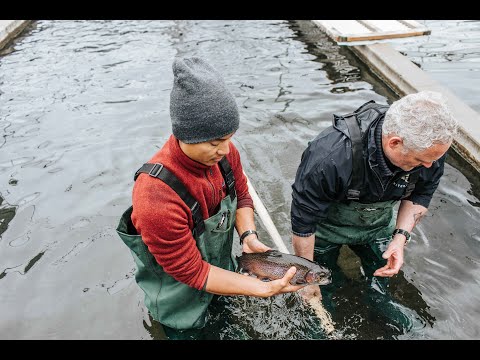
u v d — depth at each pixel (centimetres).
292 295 295
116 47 765
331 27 752
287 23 838
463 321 283
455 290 305
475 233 355
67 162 454
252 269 247
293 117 525
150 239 206
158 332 279
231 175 240
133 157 459
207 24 859
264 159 457
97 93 600
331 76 632
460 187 413
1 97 599
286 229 367
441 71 611
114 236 360
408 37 688
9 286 317
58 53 750
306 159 271
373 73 645
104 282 319
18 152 473
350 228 306
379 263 322
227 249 260
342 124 264
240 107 552
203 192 219
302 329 278
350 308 293
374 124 254
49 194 408
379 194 268
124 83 626
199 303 260
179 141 203
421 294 302
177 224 205
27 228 368
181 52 728
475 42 698
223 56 707
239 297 296
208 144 195
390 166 252
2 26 811
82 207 391
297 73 640
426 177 277
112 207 391
